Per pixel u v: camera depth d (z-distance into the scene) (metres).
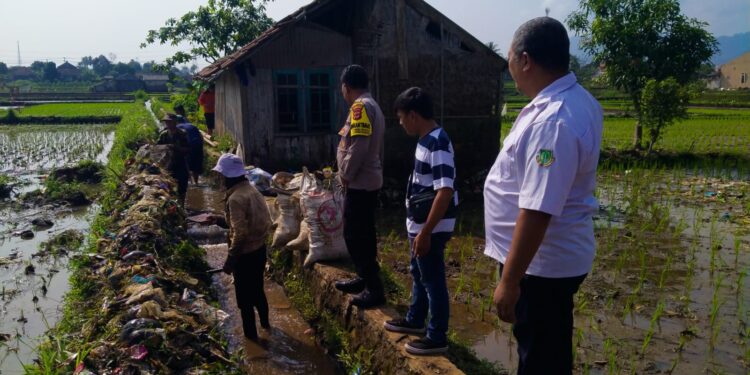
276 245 6.90
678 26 16.44
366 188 4.64
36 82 119.06
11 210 11.16
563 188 2.16
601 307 5.78
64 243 8.61
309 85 11.52
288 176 9.09
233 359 4.25
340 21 11.36
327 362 4.87
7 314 5.96
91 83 113.50
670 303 5.88
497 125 11.87
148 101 59.94
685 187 12.51
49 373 3.47
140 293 4.70
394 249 7.84
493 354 4.80
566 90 2.33
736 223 9.24
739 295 6.09
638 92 17.33
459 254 7.64
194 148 12.19
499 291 2.29
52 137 25.64
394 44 11.01
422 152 3.79
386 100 11.12
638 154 16.83
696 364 4.57
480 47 11.41
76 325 4.59
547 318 2.52
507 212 2.54
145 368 3.60
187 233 7.96
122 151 14.58
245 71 11.11
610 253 7.64
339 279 5.45
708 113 35.28
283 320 5.73
